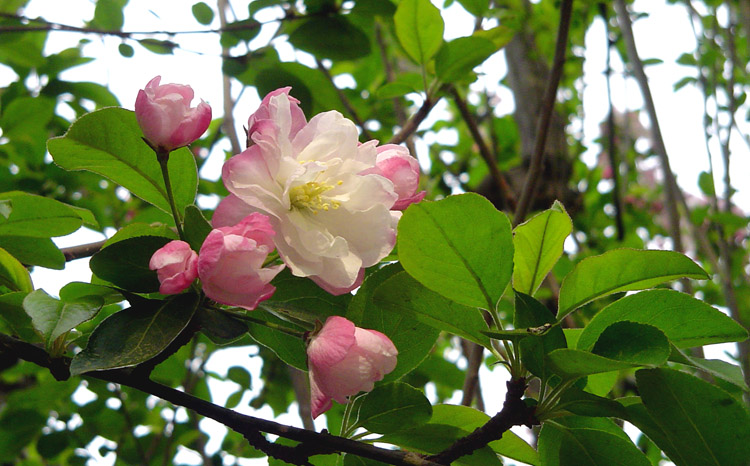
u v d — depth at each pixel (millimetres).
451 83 585
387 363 370
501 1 1004
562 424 402
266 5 613
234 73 622
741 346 639
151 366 386
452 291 381
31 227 444
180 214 419
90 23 745
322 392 367
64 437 788
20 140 743
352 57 633
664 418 368
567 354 359
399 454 376
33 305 373
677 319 386
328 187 375
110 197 838
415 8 547
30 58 721
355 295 401
